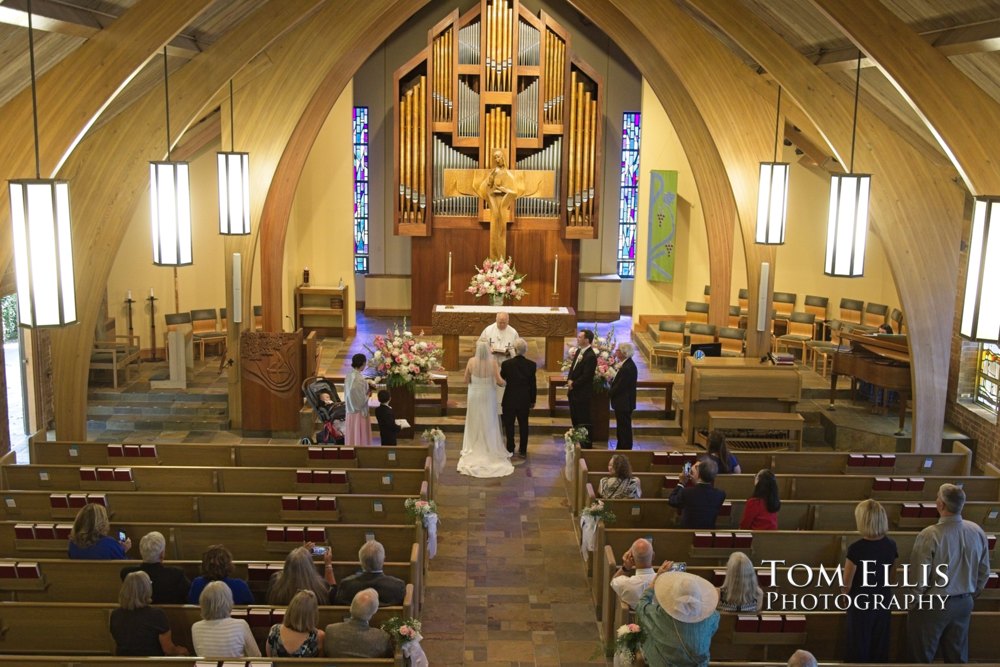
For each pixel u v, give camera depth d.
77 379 11.49
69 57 7.47
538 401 15.05
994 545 8.34
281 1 10.34
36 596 7.55
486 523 10.94
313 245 19.47
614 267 21.47
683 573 5.93
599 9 15.65
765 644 6.91
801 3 9.12
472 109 18.81
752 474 9.71
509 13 18.38
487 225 19.56
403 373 13.43
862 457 10.42
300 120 14.79
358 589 6.95
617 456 9.41
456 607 8.88
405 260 21.44
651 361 17.05
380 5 13.30
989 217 5.21
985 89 7.64
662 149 18.69
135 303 17.17
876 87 9.68
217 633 6.02
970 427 13.83
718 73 12.96
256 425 13.98
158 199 8.54
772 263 13.63
